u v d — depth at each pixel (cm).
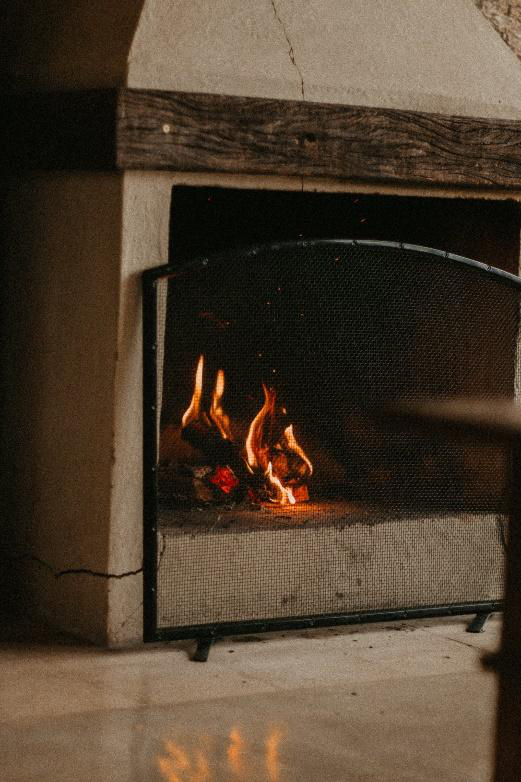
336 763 309
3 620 426
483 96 436
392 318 442
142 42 383
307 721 338
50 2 429
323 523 425
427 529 440
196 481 438
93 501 400
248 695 358
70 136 400
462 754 317
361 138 413
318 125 405
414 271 438
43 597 428
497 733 245
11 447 446
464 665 392
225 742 321
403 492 448
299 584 420
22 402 439
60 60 411
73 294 408
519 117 443
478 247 470
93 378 398
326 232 491
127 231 385
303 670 383
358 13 423
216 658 393
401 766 309
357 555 429
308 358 442
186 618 402
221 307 424
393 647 411
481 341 450
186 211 481
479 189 441
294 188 408
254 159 397
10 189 444
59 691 356
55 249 418
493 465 452
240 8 402
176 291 414
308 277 427
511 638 244
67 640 404
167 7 391
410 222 493
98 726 330
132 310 388
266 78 397
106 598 395
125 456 392
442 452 452
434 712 347
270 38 403
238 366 434
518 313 451
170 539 400
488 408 232
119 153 377
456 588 445
